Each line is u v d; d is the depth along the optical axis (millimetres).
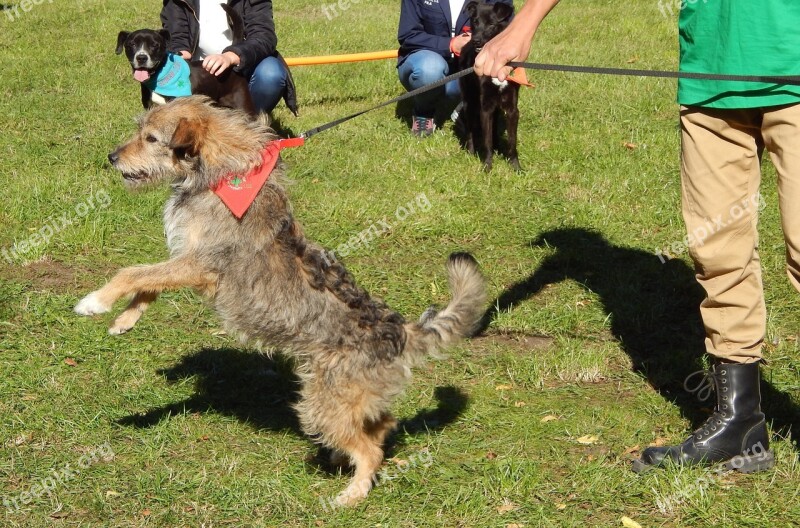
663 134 6566
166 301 4707
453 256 3717
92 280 4891
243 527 3570
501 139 6688
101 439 3906
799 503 3607
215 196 3693
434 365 4344
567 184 5824
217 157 3674
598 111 7219
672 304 4770
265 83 6320
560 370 4293
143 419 4027
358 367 3568
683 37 3693
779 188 3557
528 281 4926
